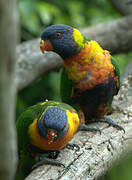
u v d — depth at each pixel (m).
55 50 4.74
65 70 5.09
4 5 1.55
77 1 8.63
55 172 3.50
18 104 7.32
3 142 1.67
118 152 4.24
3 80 1.60
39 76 7.05
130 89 5.59
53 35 4.66
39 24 7.97
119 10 7.88
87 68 4.69
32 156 4.60
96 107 4.96
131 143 4.56
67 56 4.72
